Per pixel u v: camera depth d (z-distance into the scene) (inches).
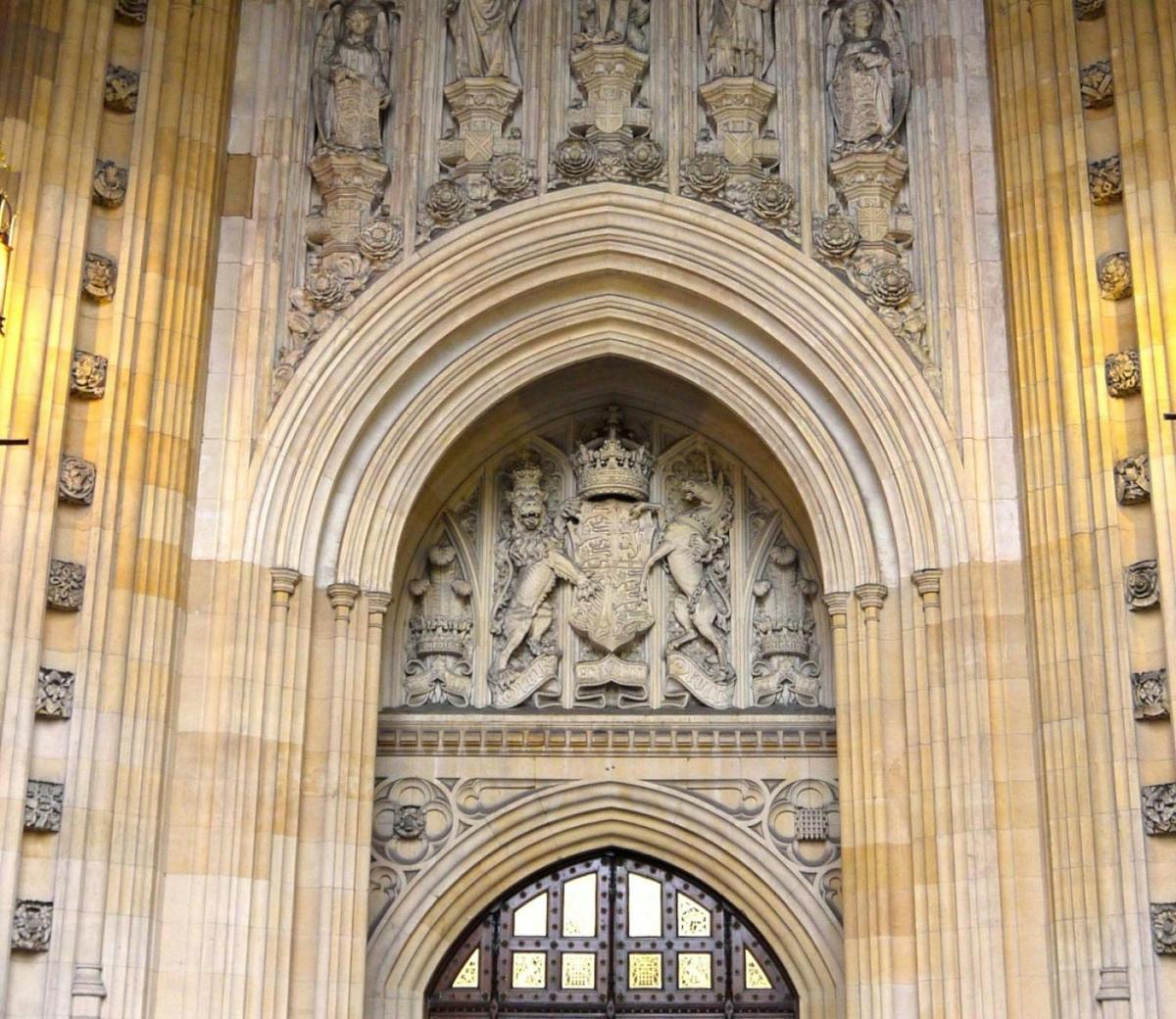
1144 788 660.1
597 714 816.3
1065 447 712.4
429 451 797.9
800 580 839.1
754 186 797.2
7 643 658.2
